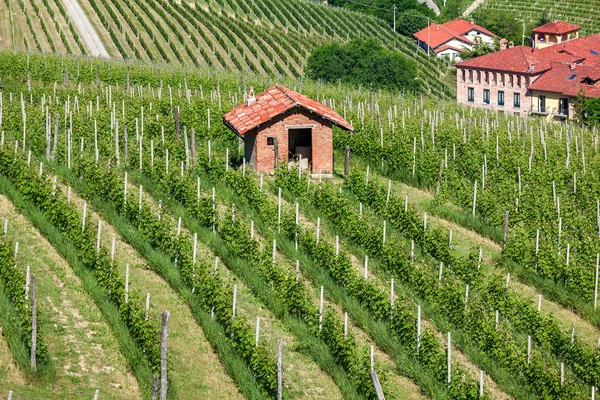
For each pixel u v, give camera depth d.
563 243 81.50
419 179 98.50
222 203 87.81
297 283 68.75
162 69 155.12
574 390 60.75
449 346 61.84
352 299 70.75
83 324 65.00
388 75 197.25
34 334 58.78
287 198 89.94
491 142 107.25
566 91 182.50
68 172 89.75
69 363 60.56
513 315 70.75
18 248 74.12
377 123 112.81
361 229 80.69
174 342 64.12
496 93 198.25
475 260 76.31
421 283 72.88
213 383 60.47
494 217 86.88
